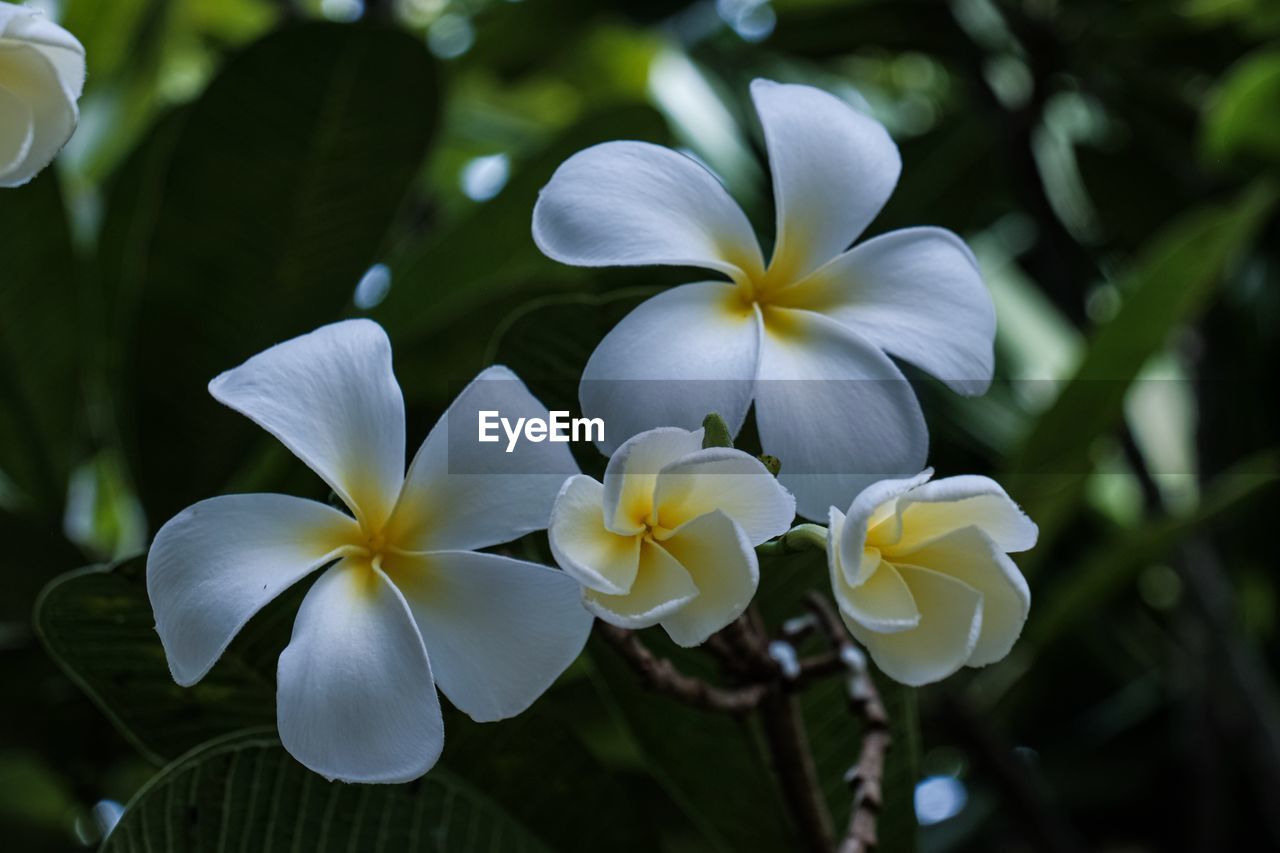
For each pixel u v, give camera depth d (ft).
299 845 2.09
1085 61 4.34
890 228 4.12
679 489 1.84
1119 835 4.15
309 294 2.64
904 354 1.96
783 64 4.42
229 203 2.58
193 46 4.59
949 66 4.45
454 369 2.61
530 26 4.33
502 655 1.85
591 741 2.82
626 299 2.18
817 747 2.33
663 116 2.75
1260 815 3.89
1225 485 3.12
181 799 2.04
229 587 1.84
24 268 2.63
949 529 1.89
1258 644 4.26
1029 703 4.35
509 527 1.89
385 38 2.55
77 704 2.84
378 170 2.60
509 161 3.08
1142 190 4.33
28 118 1.90
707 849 3.00
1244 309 4.20
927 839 3.82
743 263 1.97
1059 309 3.90
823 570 2.27
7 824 3.38
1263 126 3.87
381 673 1.82
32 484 2.83
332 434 1.89
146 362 2.61
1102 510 4.09
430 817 2.16
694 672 2.31
